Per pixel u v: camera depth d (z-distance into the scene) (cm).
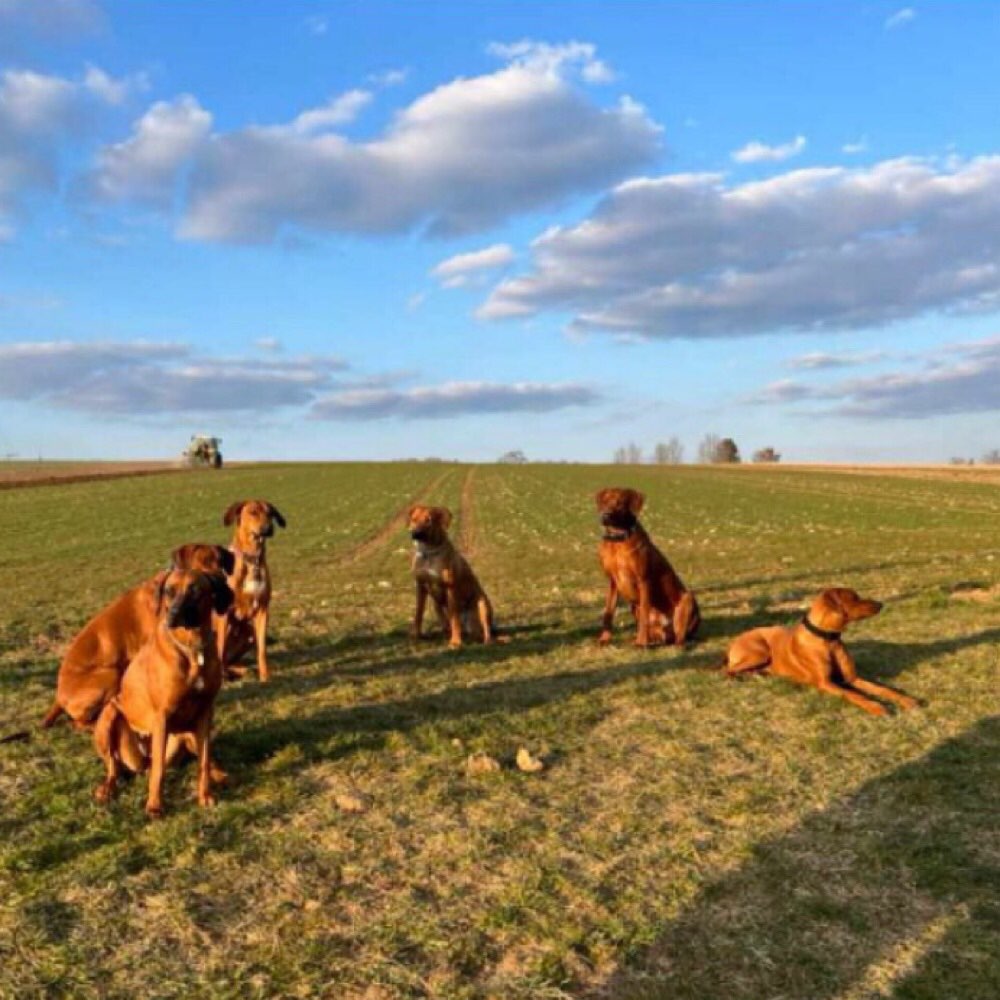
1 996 348
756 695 757
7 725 709
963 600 1188
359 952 376
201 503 4294
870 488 5181
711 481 6400
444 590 1005
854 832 479
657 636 1010
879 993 341
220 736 653
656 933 384
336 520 3453
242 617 841
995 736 628
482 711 723
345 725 684
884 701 727
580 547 2294
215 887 433
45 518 3406
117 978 360
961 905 400
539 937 384
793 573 1598
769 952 370
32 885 432
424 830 495
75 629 1157
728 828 491
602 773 581
